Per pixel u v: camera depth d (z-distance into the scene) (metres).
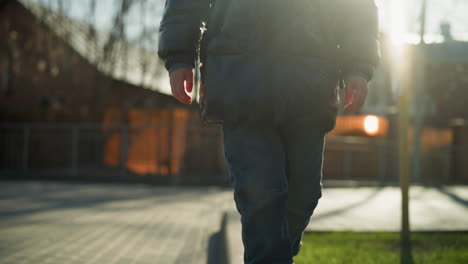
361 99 1.75
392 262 3.64
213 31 1.73
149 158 17.27
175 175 16.58
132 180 16.61
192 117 20.75
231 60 1.66
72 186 13.46
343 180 20.73
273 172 1.64
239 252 3.56
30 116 21.67
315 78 1.65
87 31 20.20
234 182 1.69
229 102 1.63
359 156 21.36
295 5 1.69
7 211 7.06
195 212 7.50
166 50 1.74
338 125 25.44
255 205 1.64
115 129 17.38
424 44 5.27
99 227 5.65
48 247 4.36
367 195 12.70
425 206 9.24
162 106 21.97
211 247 4.52
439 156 23.42
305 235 5.09
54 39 20.98
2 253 4.06
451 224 6.25
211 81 1.67
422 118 22.67
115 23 19.50
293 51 1.65
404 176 4.64
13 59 22.59
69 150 17.88
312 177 1.74
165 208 8.00
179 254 4.19
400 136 4.68
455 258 3.81
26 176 17.97
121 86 21.55
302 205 1.77
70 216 6.61
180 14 1.75
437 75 25.47
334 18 1.75
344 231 5.28
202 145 17.20
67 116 22.17
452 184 20.73
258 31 1.66
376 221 6.56
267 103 1.62
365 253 4.00
